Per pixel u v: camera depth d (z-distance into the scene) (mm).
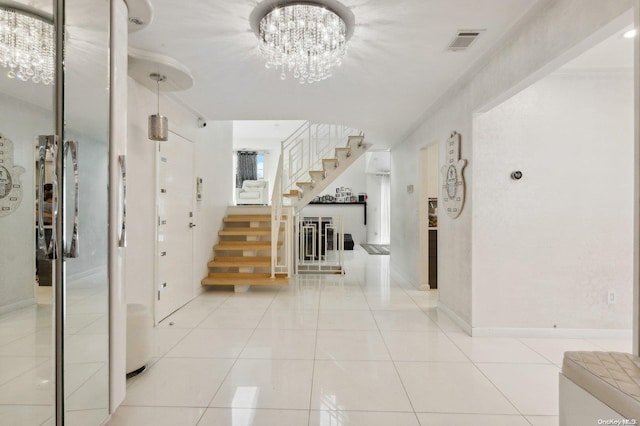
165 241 3783
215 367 2611
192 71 3199
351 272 6766
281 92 3760
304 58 2660
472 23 2406
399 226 6586
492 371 2570
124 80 1966
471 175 3322
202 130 4938
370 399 2178
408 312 4074
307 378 2447
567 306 3266
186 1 2150
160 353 2867
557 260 3271
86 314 1752
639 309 1493
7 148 1618
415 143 5469
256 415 2002
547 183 3285
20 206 1616
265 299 4648
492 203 3287
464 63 3027
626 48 2760
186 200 4367
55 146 1612
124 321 1991
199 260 4863
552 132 3285
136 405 2096
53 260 1616
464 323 3447
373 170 11586
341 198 12461
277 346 3027
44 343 1629
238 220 5965
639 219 1494
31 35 1638
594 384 1341
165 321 3697
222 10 2260
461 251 3537
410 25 2436
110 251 1845
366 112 4504
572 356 1521
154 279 3559
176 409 2057
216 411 2039
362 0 2158
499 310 3291
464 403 2137
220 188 5859
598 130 3277
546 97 3285
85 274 1737
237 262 5262
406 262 6031
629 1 1597
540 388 2324
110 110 1831
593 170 3273
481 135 3293
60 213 1627
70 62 1658
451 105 3859
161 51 2812
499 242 3287
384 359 2771
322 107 4289
